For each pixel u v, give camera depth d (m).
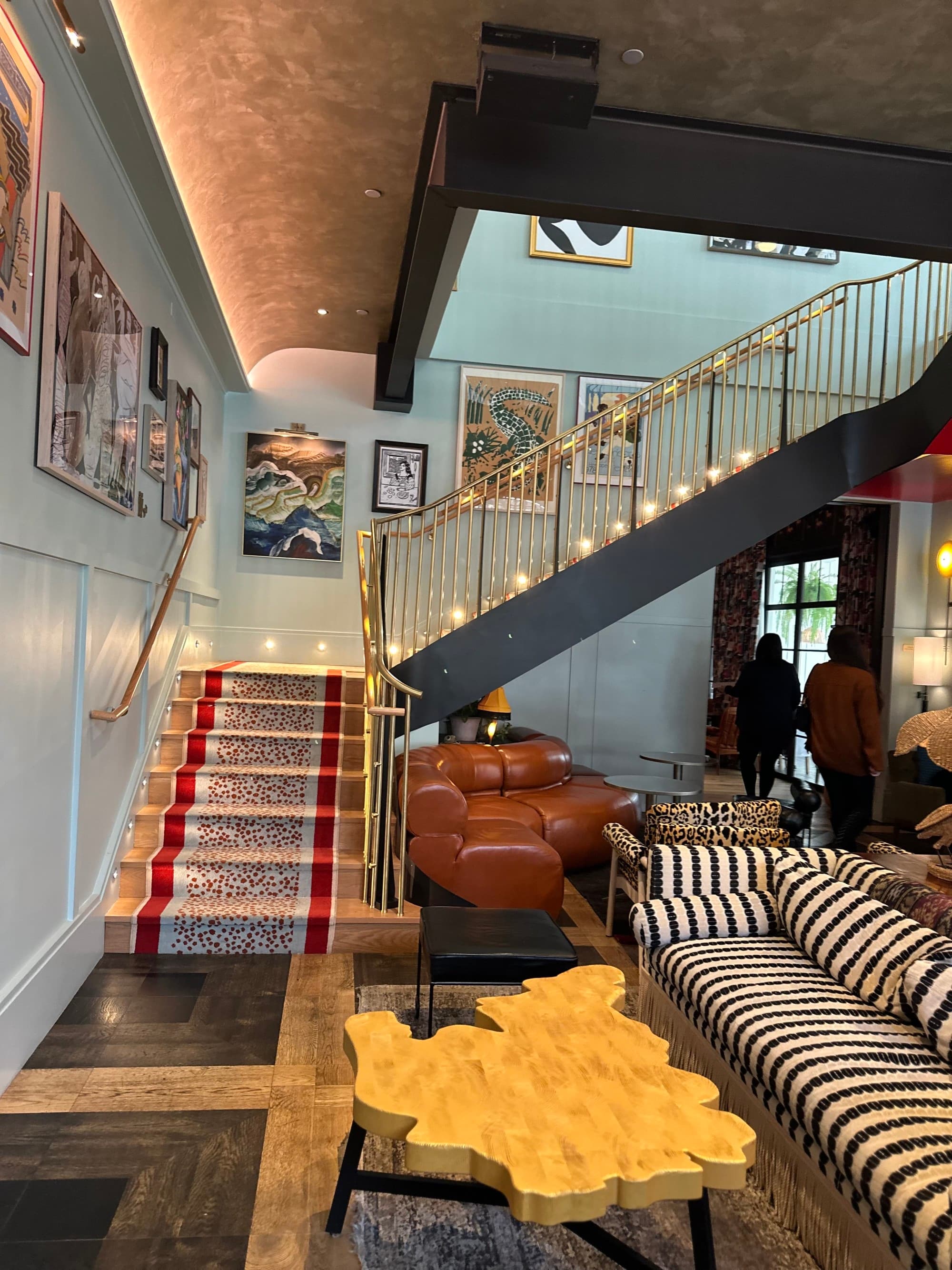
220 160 4.25
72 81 3.02
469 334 7.52
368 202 4.66
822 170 3.59
